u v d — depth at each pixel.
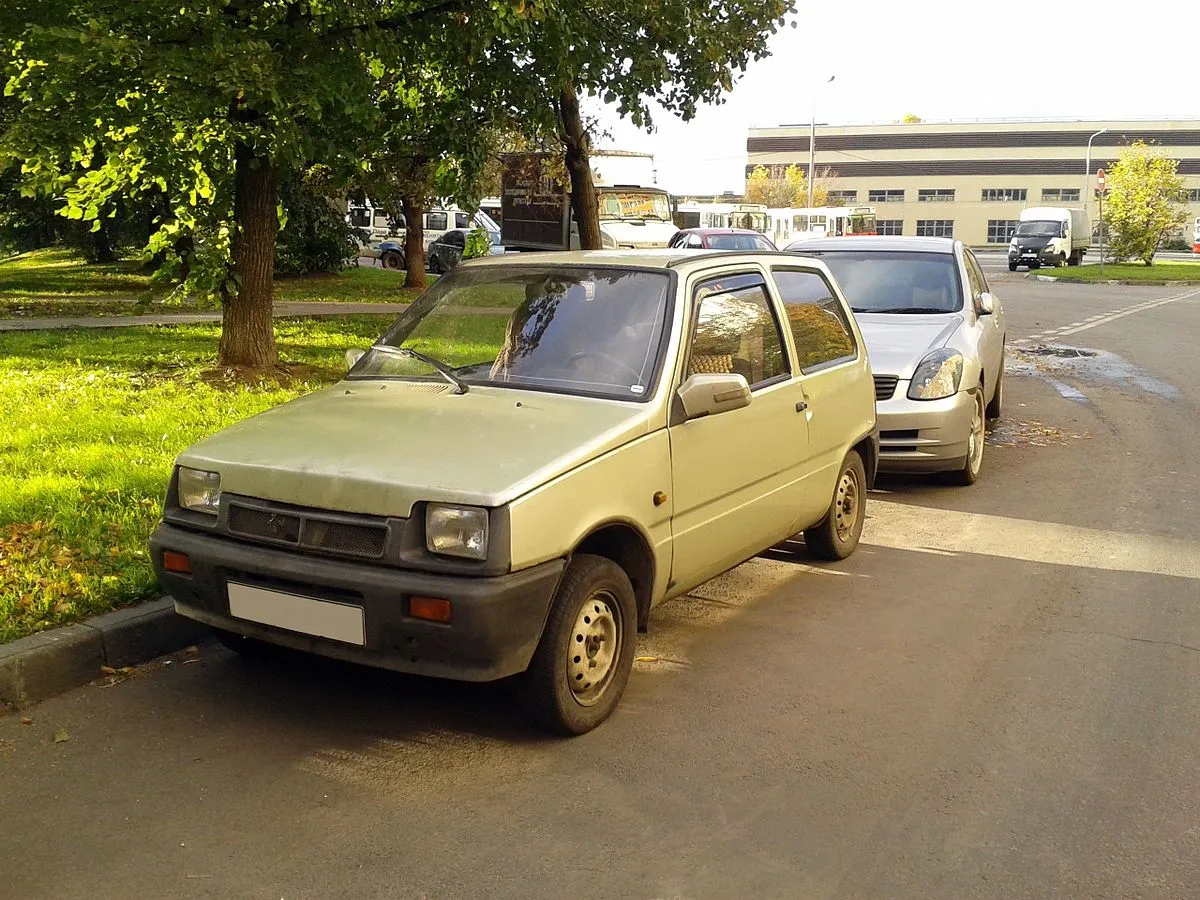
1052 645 5.22
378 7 9.73
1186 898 3.18
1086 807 3.70
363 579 3.76
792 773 3.91
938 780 3.87
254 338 11.16
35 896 3.11
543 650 3.95
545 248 27.53
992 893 3.19
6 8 8.67
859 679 4.79
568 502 3.93
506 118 12.69
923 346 8.45
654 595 4.52
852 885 3.21
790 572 6.34
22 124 9.20
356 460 3.98
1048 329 21.41
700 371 4.75
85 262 34.56
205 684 4.61
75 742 4.07
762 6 13.35
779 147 108.69
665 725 4.29
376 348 5.21
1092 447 10.18
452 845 3.40
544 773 3.88
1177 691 4.69
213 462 4.23
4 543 5.71
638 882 3.21
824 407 5.89
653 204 29.58
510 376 4.72
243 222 10.95
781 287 5.79
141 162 10.60
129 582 5.18
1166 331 20.89
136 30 8.76
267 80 8.32
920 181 104.56
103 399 9.38
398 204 26.02
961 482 8.59
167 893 3.13
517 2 9.20
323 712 4.35
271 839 3.42
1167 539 7.09
